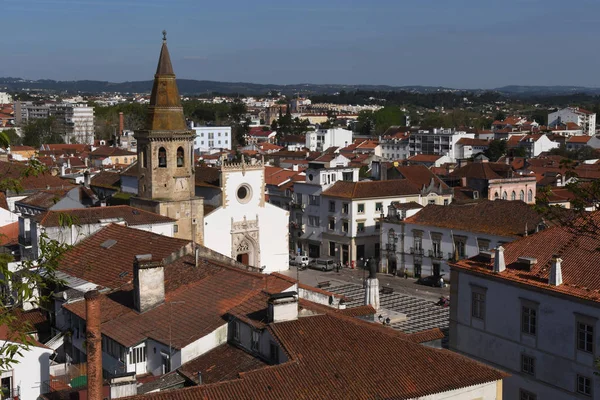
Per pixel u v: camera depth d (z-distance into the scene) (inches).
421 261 4461.1
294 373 1635.1
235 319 1882.4
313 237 5393.7
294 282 2039.9
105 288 2324.1
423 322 3535.9
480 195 5708.7
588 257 2240.4
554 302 2185.0
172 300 2107.5
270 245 4648.1
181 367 1804.9
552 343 2197.3
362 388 1632.6
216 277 2183.8
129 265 2472.9
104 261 2573.8
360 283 4475.9
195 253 2353.6
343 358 1717.5
